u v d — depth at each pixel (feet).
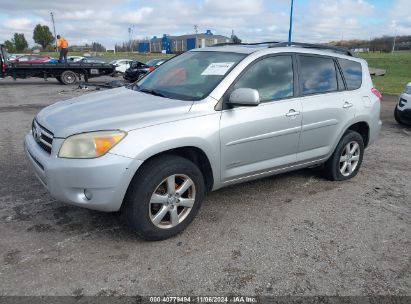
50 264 10.34
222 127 12.18
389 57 157.48
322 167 17.29
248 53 13.64
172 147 11.12
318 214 13.97
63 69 68.39
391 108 41.88
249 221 13.23
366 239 12.31
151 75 15.49
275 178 17.40
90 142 10.32
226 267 10.52
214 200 14.83
